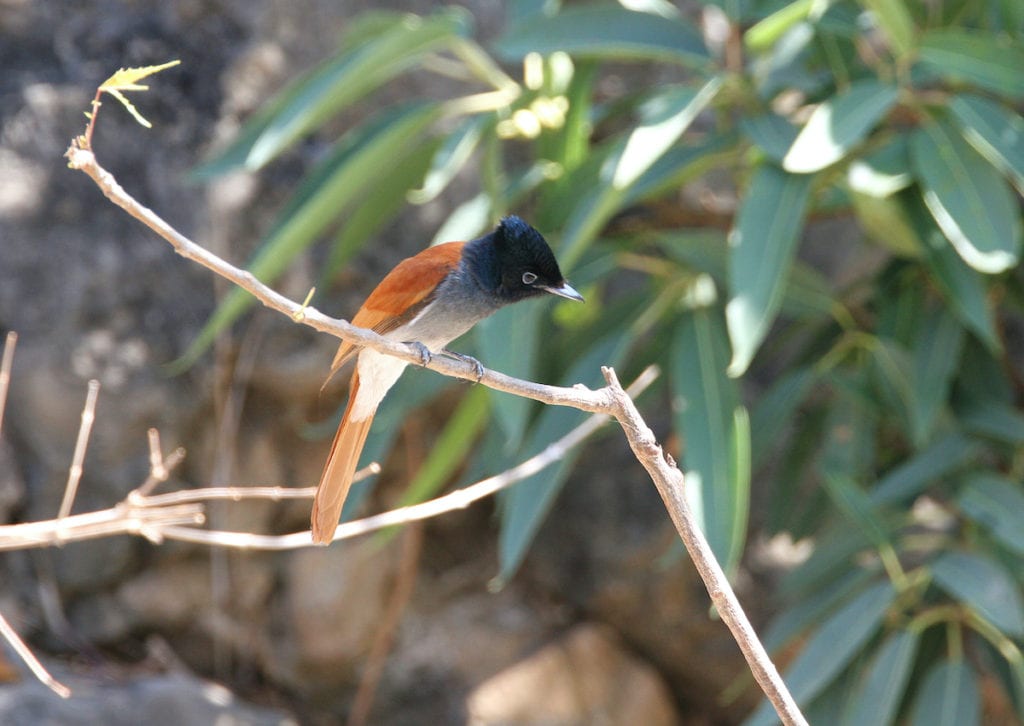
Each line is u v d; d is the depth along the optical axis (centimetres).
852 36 982
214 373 1117
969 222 848
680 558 1232
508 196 1052
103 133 1119
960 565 905
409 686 1193
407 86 1263
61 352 1060
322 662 1173
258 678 1176
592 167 1002
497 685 1191
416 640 1207
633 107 1120
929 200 859
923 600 1013
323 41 1223
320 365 1152
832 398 1129
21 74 1125
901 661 912
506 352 891
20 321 1059
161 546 1127
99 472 1072
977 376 1029
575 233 880
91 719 988
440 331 731
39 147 1099
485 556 1288
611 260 1064
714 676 1255
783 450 1284
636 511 1253
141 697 1029
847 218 1358
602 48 949
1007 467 1078
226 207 1141
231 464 1138
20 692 988
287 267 1150
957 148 879
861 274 1327
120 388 1074
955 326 962
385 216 1084
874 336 1030
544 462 671
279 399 1159
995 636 948
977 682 927
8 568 1079
